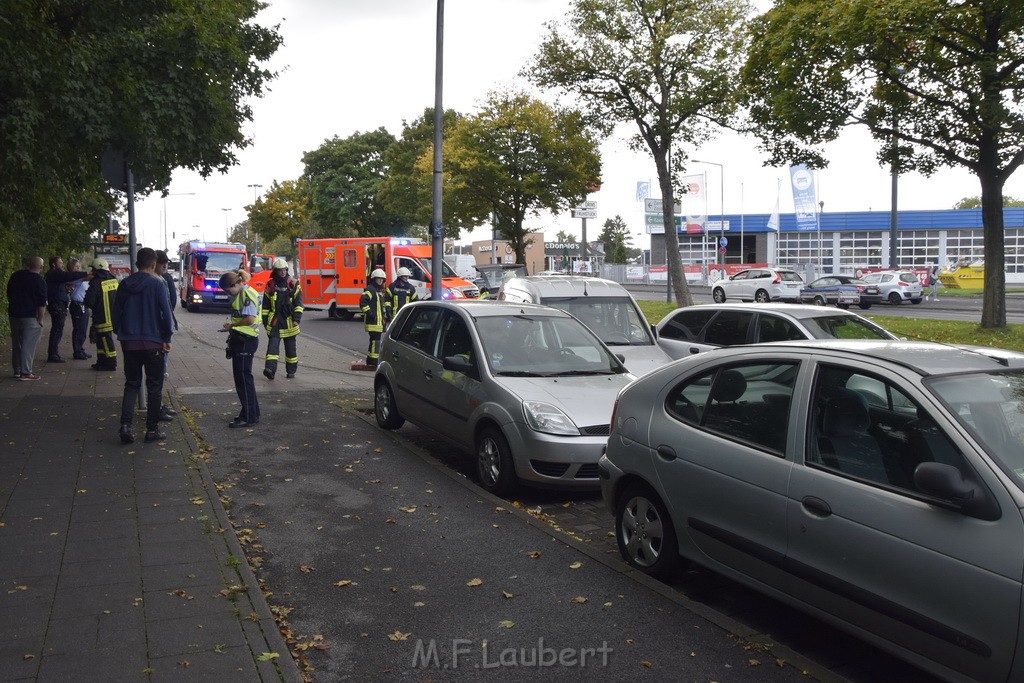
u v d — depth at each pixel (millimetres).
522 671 3971
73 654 3916
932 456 3658
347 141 60906
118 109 9727
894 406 3912
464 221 35781
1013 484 3355
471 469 8312
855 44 17781
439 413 8234
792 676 3922
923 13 16703
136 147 9953
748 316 10102
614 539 6219
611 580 5105
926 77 19156
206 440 8906
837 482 3975
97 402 10672
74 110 9273
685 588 5215
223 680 3711
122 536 5594
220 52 10453
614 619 4555
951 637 3385
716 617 4551
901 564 3596
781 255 66062
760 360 4711
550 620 4539
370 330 15602
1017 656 3145
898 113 20375
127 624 4254
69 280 15258
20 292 12438
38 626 4207
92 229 30156
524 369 7719
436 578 5141
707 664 4043
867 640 3807
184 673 3764
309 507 6594
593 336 8492
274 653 3961
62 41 9617
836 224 63906
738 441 4605
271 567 5316
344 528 6094
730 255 68438
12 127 8961
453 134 34531
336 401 11492
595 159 33875
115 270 39031
